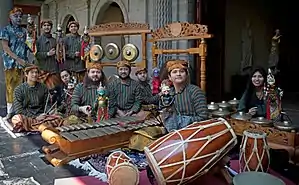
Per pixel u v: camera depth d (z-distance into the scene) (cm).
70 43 591
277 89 367
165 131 319
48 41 568
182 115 319
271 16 1166
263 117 349
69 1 1264
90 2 1098
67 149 294
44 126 322
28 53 587
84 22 1148
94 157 326
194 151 227
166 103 319
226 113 363
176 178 226
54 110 478
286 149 304
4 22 635
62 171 298
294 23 1195
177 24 471
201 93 319
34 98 471
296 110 722
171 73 317
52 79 556
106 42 873
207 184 255
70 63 586
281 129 309
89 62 576
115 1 937
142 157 318
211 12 870
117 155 252
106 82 425
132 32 540
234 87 1062
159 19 699
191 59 639
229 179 257
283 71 1173
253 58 1127
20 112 464
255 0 1130
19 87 469
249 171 241
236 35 1092
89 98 411
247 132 258
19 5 1508
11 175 289
